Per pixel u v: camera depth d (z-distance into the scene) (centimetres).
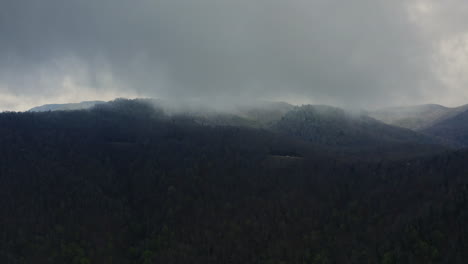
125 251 15288
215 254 14925
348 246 14262
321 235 15112
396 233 13675
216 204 17188
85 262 13775
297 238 15125
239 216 16412
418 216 13762
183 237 15700
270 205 16788
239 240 15312
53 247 14138
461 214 13025
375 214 15350
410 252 12662
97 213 16338
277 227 15675
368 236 14362
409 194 15788
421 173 17075
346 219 15550
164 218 16650
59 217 15475
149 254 14762
